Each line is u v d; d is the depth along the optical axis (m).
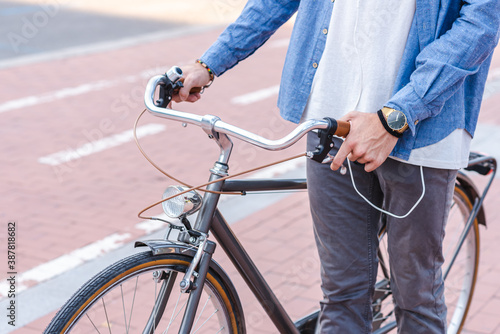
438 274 2.10
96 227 4.21
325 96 1.95
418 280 2.06
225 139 1.80
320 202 2.08
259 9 2.09
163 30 12.38
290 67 2.01
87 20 13.07
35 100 7.43
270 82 8.59
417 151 1.86
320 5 1.94
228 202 4.54
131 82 8.40
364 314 2.18
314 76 1.97
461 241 2.70
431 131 1.84
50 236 4.05
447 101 1.85
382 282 2.54
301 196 4.69
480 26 1.69
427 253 2.03
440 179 1.93
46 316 3.12
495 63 10.03
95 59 9.69
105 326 2.47
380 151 1.72
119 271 1.74
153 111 1.79
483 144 5.87
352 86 1.91
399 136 1.73
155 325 1.89
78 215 4.39
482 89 1.93
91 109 7.12
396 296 2.15
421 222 1.96
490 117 6.77
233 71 9.14
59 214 4.40
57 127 6.45
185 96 2.05
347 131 1.70
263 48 10.91
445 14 1.78
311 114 1.99
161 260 1.80
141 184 5.01
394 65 1.85
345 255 2.10
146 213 4.45
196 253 1.84
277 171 5.28
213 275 1.93
